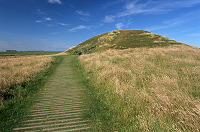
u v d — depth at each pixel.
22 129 3.23
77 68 12.62
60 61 18.64
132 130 3.10
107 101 4.79
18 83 6.51
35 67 10.97
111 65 9.97
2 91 5.13
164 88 4.67
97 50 36.75
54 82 7.76
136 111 3.70
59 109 4.34
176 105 3.46
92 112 4.13
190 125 2.63
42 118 3.75
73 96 5.54
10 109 4.23
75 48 53.09
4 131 3.13
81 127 3.35
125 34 56.31
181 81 5.42
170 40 44.53
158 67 8.57
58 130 3.21
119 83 5.73
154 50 21.41
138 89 5.25
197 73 6.32
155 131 2.73
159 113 3.28
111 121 3.61
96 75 8.07
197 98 3.71
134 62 10.86
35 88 6.52
